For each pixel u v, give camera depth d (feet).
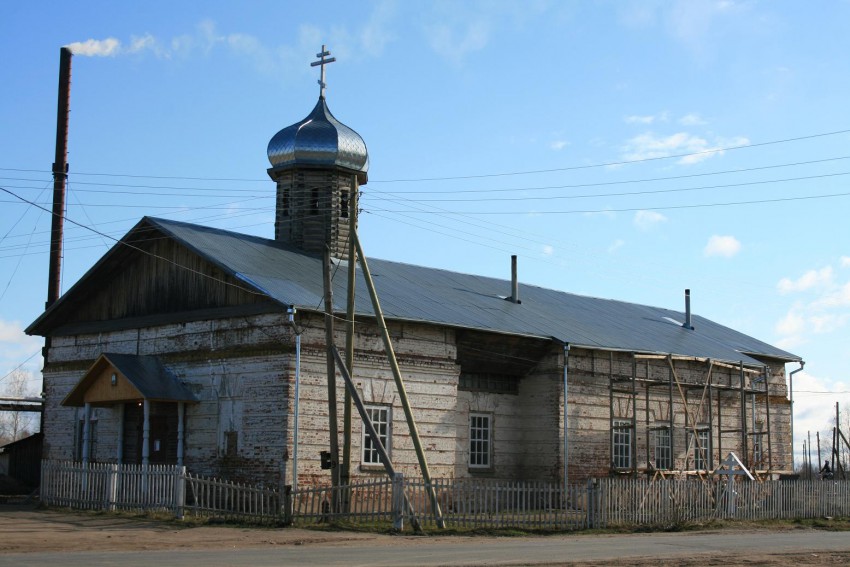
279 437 100.63
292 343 101.50
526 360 125.80
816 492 115.03
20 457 140.67
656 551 69.72
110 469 97.81
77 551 63.77
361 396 106.63
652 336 148.05
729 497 105.70
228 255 111.55
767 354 161.79
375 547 69.56
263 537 76.02
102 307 123.95
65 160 152.35
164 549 66.08
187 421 110.01
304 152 128.57
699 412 144.97
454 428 115.44
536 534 86.33
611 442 130.21
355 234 95.25
